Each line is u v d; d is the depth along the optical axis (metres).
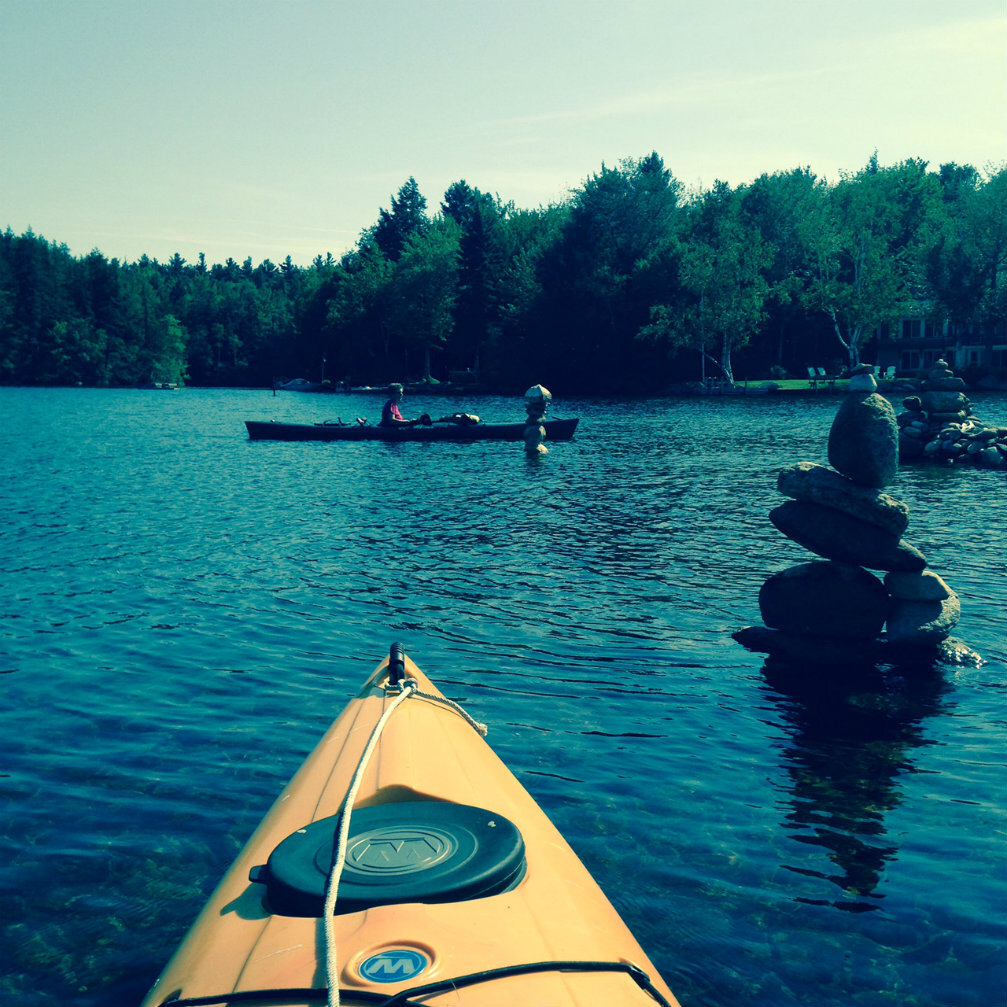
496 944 2.42
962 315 63.44
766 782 5.56
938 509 15.95
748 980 3.69
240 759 5.91
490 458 26.81
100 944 3.96
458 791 3.49
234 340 136.12
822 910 4.18
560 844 3.35
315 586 10.77
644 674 7.64
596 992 2.35
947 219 67.62
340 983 2.25
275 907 2.70
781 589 8.61
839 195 74.00
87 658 8.08
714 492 18.69
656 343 69.88
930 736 6.30
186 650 8.30
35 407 66.50
